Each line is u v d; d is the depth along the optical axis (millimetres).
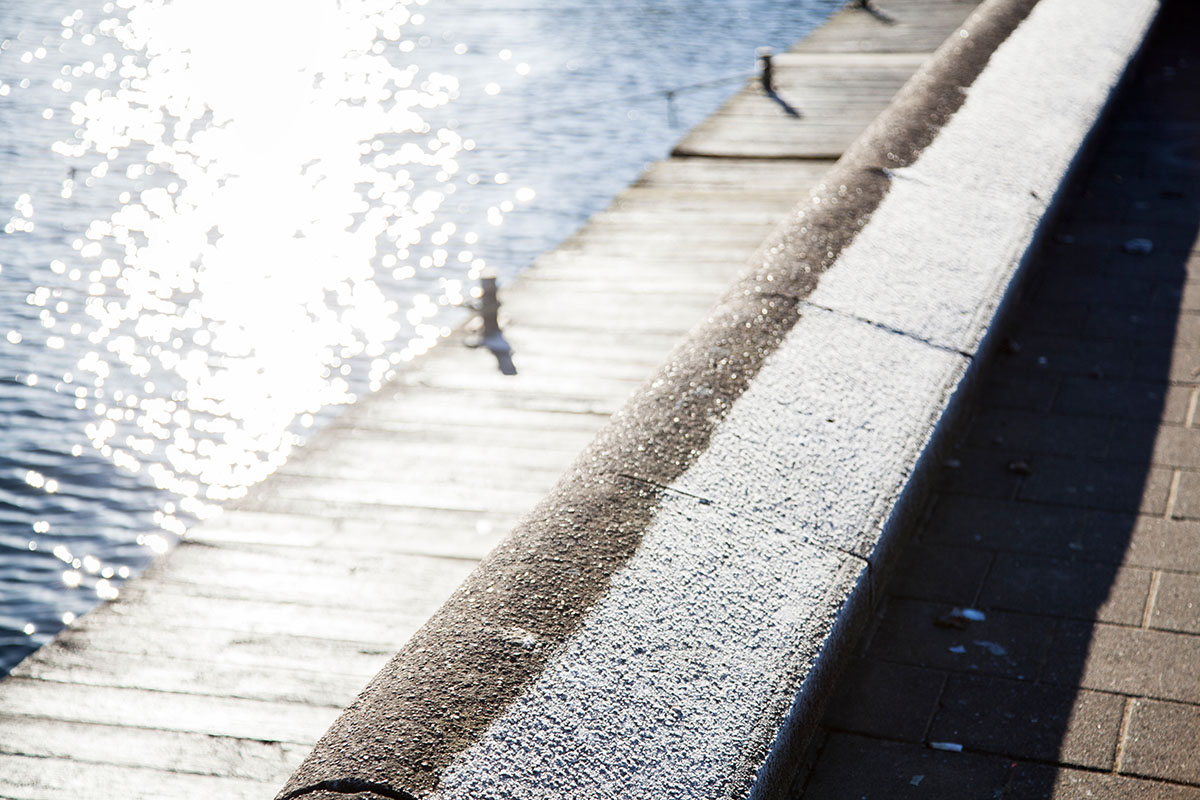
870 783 2127
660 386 2406
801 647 1813
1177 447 3037
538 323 5180
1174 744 2135
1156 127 5230
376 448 4230
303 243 20547
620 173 25969
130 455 12844
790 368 2477
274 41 43375
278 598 3404
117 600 3416
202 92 33969
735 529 2012
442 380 4727
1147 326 3643
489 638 1719
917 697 2318
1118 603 2514
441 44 40219
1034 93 4285
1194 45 6344
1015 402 3322
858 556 2018
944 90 4234
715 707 1674
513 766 1524
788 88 10766
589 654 1708
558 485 2123
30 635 10062
